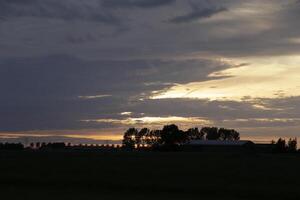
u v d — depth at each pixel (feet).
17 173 173.47
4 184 140.15
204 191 128.36
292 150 507.30
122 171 187.11
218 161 267.18
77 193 119.75
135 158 300.61
